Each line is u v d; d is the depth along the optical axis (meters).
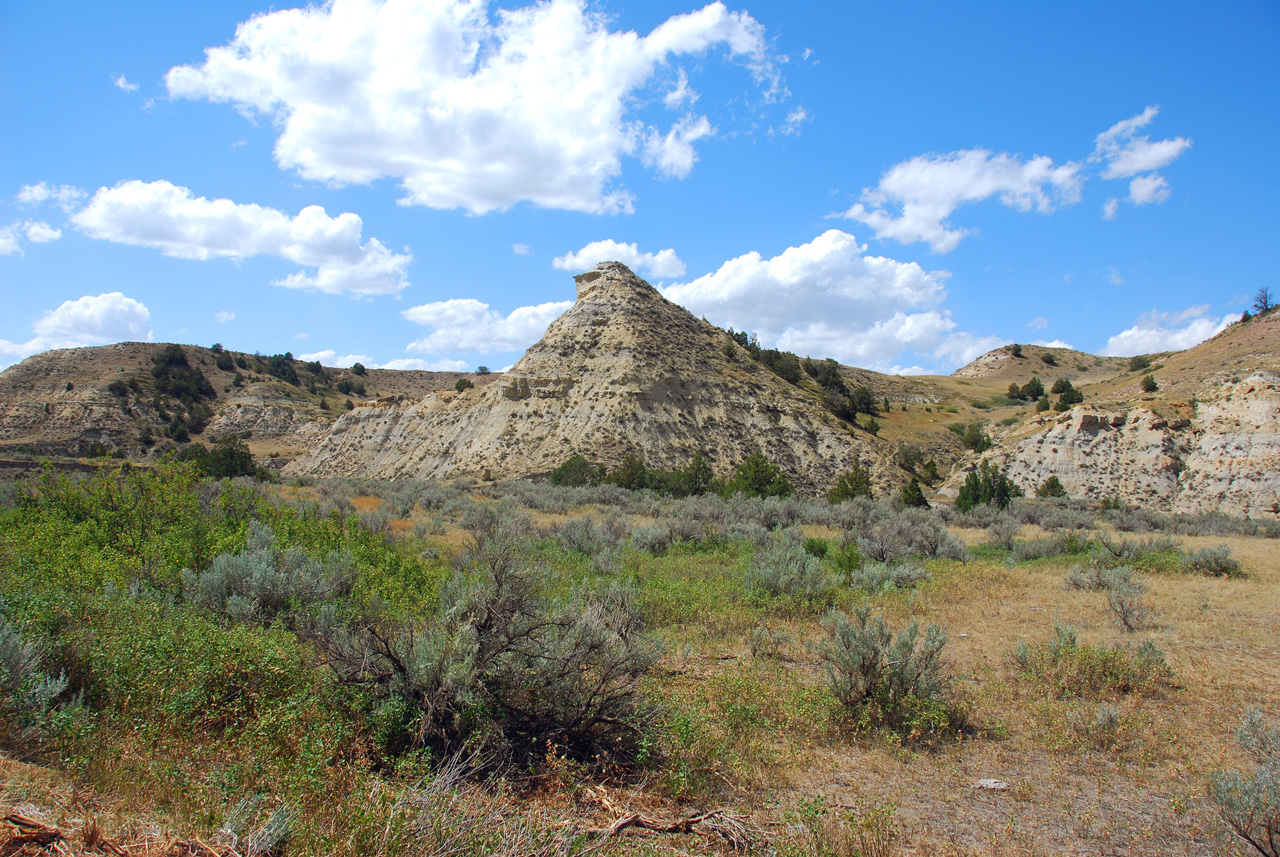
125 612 7.52
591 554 17.14
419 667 5.66
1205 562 17.27
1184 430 57.38
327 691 5.77
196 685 5.73
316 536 14.25
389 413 82.38
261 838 3.70
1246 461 51.19
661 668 8.73
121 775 4.39
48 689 4.89
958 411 110.56
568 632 6.59
